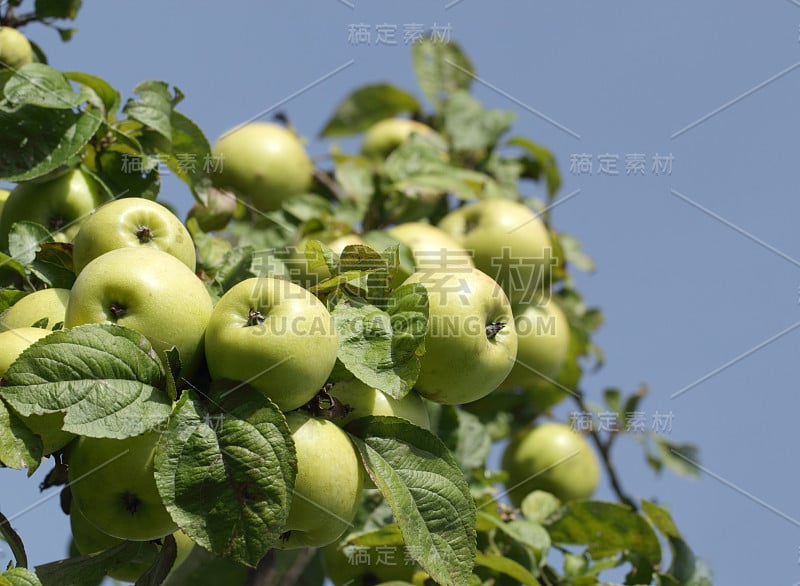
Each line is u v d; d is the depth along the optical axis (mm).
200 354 1502
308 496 1498
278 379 1484
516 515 1834
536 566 1767
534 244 1878
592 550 1808
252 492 1466
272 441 1474
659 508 1795
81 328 1471
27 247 1573
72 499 1565
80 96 1621
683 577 1787
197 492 1465
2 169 1598
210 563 1831
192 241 1591
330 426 1514
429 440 1526
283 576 1826
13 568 1468
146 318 1490
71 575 1523
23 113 1610
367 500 1773
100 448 1484
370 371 1504
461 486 1521
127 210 1548
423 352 1517
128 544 1541
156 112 1646
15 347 1479
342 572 1765
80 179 1639
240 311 1494
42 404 1455
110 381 1469
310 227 1883
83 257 1544
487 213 1890
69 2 1749
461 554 1508
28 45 1692
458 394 1563
